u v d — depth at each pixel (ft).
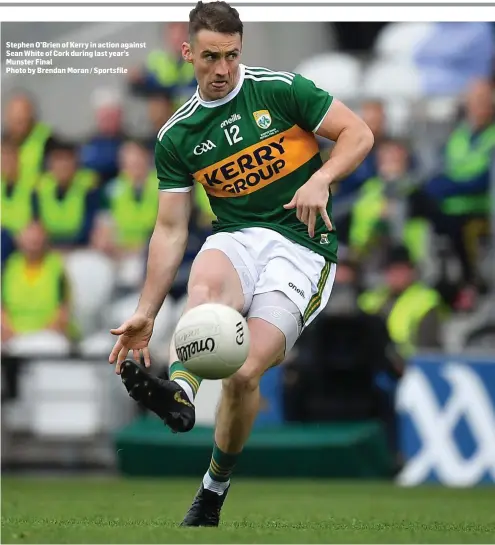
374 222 139.03
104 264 143.64
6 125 148.77
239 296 58.08
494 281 137.90
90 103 151.74
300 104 58.13
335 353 128.26
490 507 87.25
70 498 95.91
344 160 56.65
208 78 57.06
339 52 153.38
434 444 122.83
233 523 63.05
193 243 137.59
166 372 131.44
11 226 144.77
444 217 139.85
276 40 154.20
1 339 140.05
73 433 133.59
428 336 132.77
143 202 144.87
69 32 154.71
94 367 134.51
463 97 147.33
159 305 60.29
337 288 129.29
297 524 62.13
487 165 139.64
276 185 59.57
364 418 127.03
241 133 58.90
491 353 127.13
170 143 59.62
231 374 51.06
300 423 128.26
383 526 60.85
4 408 135.13
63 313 142.20
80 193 145.69
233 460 58.80
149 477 127.95
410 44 150.51
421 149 143.33
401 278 134.00
